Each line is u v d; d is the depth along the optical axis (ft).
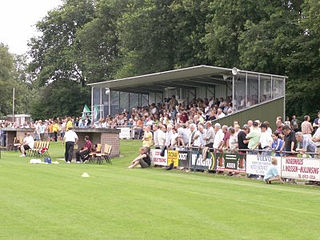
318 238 30.50
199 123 81.30
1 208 38.65
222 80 119.34
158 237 30.01
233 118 101.45
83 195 45.73
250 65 126.11
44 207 39.24
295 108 133.08
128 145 115.03
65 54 225.15
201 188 53.57
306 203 44.34
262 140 66.03
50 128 144.56
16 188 49.67
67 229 31.81
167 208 39.81
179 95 134.62
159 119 123.34
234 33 128.57
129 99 145.48
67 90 231.91
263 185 58.34
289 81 125.39
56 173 65.31
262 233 31.63
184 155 79.05
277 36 120.47
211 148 74.33
